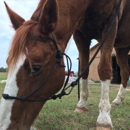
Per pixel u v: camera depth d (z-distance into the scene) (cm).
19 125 88
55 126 136
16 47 86
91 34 158
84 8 132
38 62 89
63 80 104
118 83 692
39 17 100
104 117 129
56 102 210
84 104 174
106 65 139
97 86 453
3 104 85
